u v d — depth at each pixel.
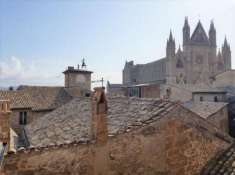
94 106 9.83
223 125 29.80
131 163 10.12
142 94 41.72
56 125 15.82
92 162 9.47
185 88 42.84
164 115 10.83
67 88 38.25
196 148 11.49
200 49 98.25
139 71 107.06
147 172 10.44
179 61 94.69
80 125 13.51
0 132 11.14
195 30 100.12
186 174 11.22
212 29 101.31
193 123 11.48
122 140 10.01
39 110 32.47
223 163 11.03
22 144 18.30
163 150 10.77
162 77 91.12
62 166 8.99
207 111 29.75
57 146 8.95
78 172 9.24
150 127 10.51
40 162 8.66
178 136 11.10
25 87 36.72
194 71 96.00
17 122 30.72
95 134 9.63
